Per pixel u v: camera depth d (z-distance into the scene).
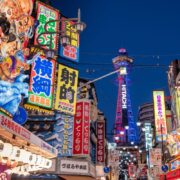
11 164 11.25
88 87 35.69
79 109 25.86
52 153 12.35
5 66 12.22
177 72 42.78
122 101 199.00
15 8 12.87
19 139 9.38
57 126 25.25
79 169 22.83
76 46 18.23
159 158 42.78
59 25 17.70
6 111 11.66
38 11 16.17
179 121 37.41
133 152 116.75
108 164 51.16
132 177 73.50
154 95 45.31
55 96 16.70
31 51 15.33
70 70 17.67
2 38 11.98
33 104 14.87
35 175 20.52
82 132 25.12
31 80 15.02
